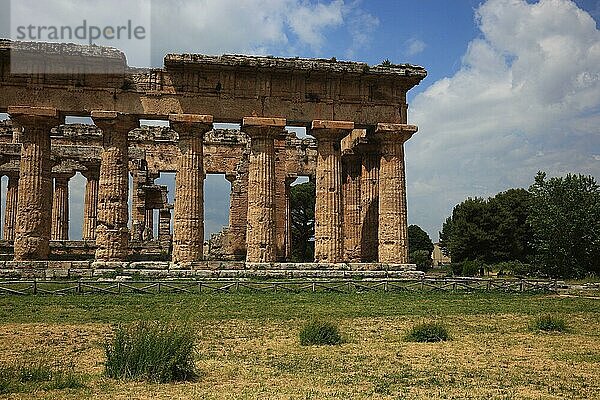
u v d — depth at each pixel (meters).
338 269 41.03
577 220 61.03
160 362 14.38
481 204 84.25
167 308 27.19
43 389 13.22
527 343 19.67
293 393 12.95
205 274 38.66
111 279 36.16
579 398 12.86
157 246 54.59
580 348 18.83
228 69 41.72
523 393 13.20
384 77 43.28
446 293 35.31
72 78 40.44
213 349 18.44
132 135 58.94
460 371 15.37
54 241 49.16
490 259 82.31
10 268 37.56
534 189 65.62
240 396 12.61
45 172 40.41
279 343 19.58
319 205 42.53
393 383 14.02
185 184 40.81
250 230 41.34
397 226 42.75
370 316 25.81
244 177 56.88
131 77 41.16
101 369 15.55
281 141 56.50
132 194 57.75
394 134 43.09
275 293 33.62
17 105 39.62
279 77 42.84
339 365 16.06
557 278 60.66
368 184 47.81
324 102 43.06
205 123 41.31
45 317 24.39
